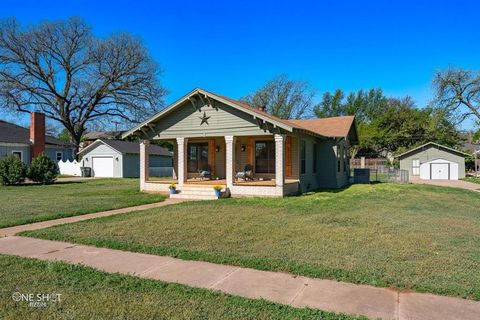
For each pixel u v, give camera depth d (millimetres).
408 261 5207
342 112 64312
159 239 6719
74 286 4312
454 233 7219
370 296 3982
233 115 14656
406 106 55562
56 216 9492
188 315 3512
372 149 51125
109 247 6211
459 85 34438
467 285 4223
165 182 16609
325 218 9008
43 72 36406
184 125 15750
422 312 3570
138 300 3887
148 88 39625
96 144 32875
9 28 33719
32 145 31672
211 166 18828
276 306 3695
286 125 13242
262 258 5375
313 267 4898
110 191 17438
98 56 37219
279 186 13766
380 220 8734
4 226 8156
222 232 7332
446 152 34656
